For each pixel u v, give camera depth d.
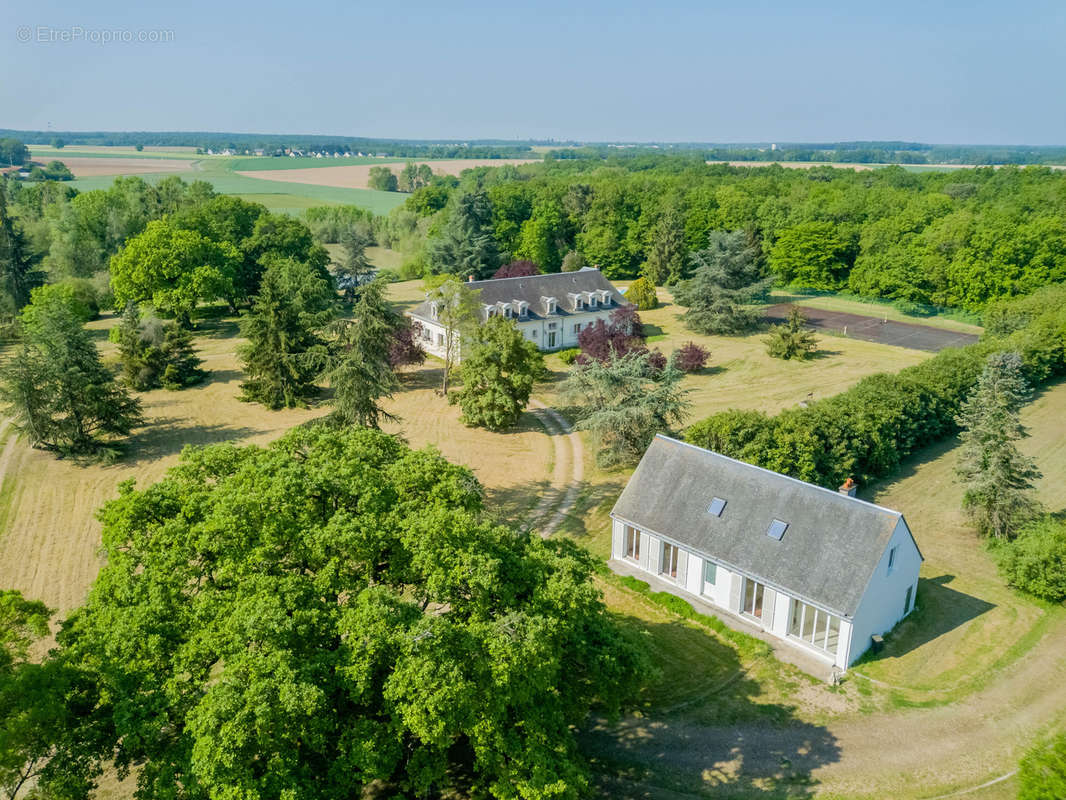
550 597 26.06
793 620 36.69
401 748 22.66
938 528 47.53
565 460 59.16
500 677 22.23
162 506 27.77
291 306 70.81
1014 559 40.09
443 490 29.28
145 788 22.84
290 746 21.39
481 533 27.48
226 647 22.25
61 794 21.62
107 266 113.19
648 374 59.12
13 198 145.38
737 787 27.88
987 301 104.81
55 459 58.22
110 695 22.84
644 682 28.19
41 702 21.28
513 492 53.44
